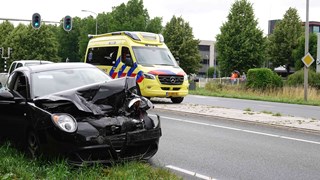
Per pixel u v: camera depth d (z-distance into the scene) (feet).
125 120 20.75
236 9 178.60
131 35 57.52
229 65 177.37
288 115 46.44
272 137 32.71
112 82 21.72
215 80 114.42
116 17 198.29
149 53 56.95
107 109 21.43
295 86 97.04
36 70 25.08
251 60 175.63
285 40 203.72
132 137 20.39
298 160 24.89
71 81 24.75
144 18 197.98
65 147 19.36
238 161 24.38
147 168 20.15
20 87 24.98
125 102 22.43
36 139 20.74
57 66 26.11
